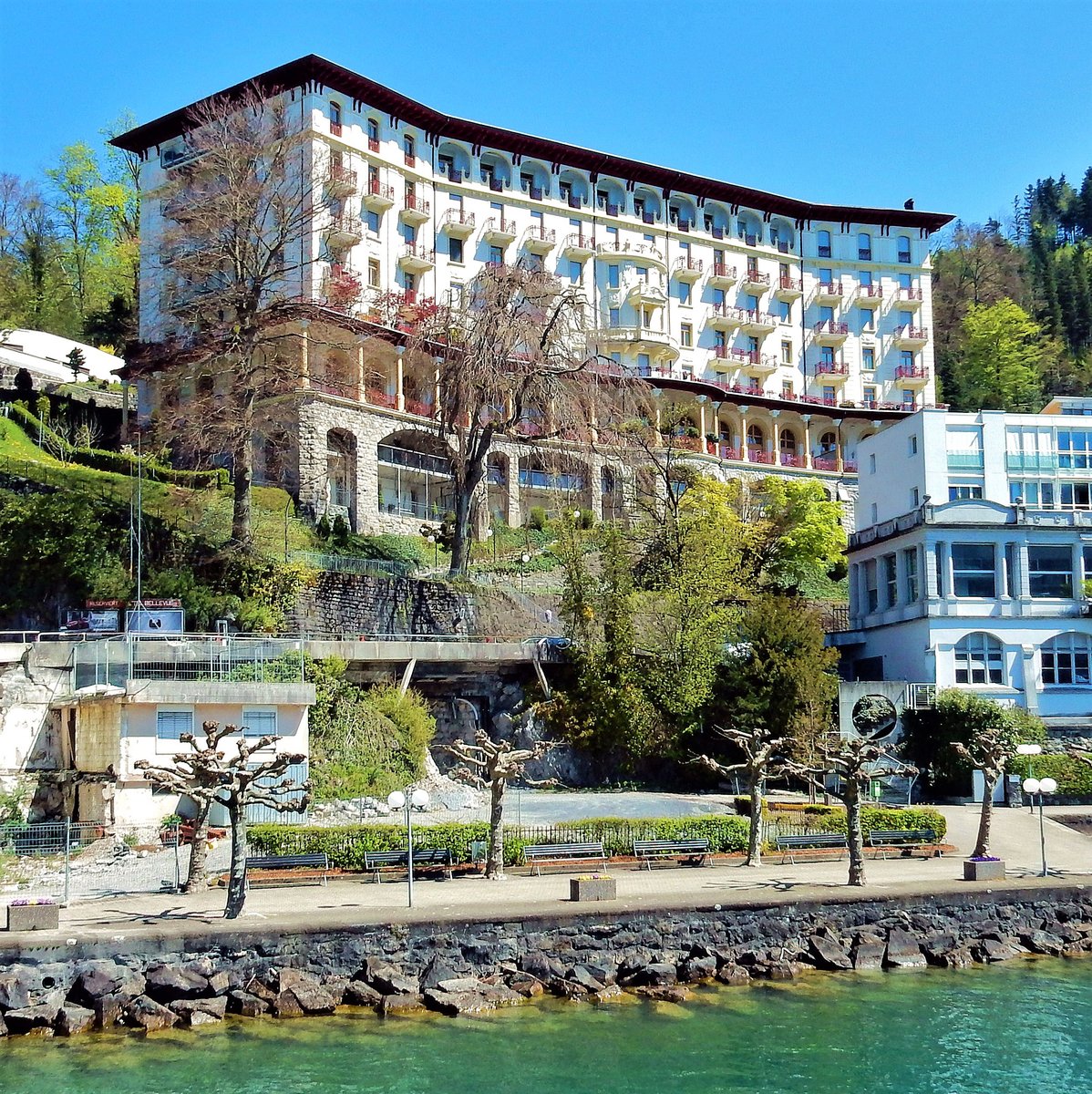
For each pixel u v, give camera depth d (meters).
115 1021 25.39
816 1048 25.05
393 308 68.38
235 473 49.06
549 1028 25.70
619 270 86.12
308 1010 26.16
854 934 30.73
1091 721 52.84
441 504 68.50
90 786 36.81
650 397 57.28
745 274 93.00
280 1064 23.56
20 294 85.00
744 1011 27.06
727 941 29.59
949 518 55.75
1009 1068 24.23
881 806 45.41
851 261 97.12
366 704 42.97
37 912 26.44
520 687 48.88
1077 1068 24.28
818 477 88.44
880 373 96.69
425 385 57.81
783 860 36.38
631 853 35.41
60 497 46.69
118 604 43.88
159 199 69.19
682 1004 27.36
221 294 53.59
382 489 65.62
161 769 30.28
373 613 50.50
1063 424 62.94
